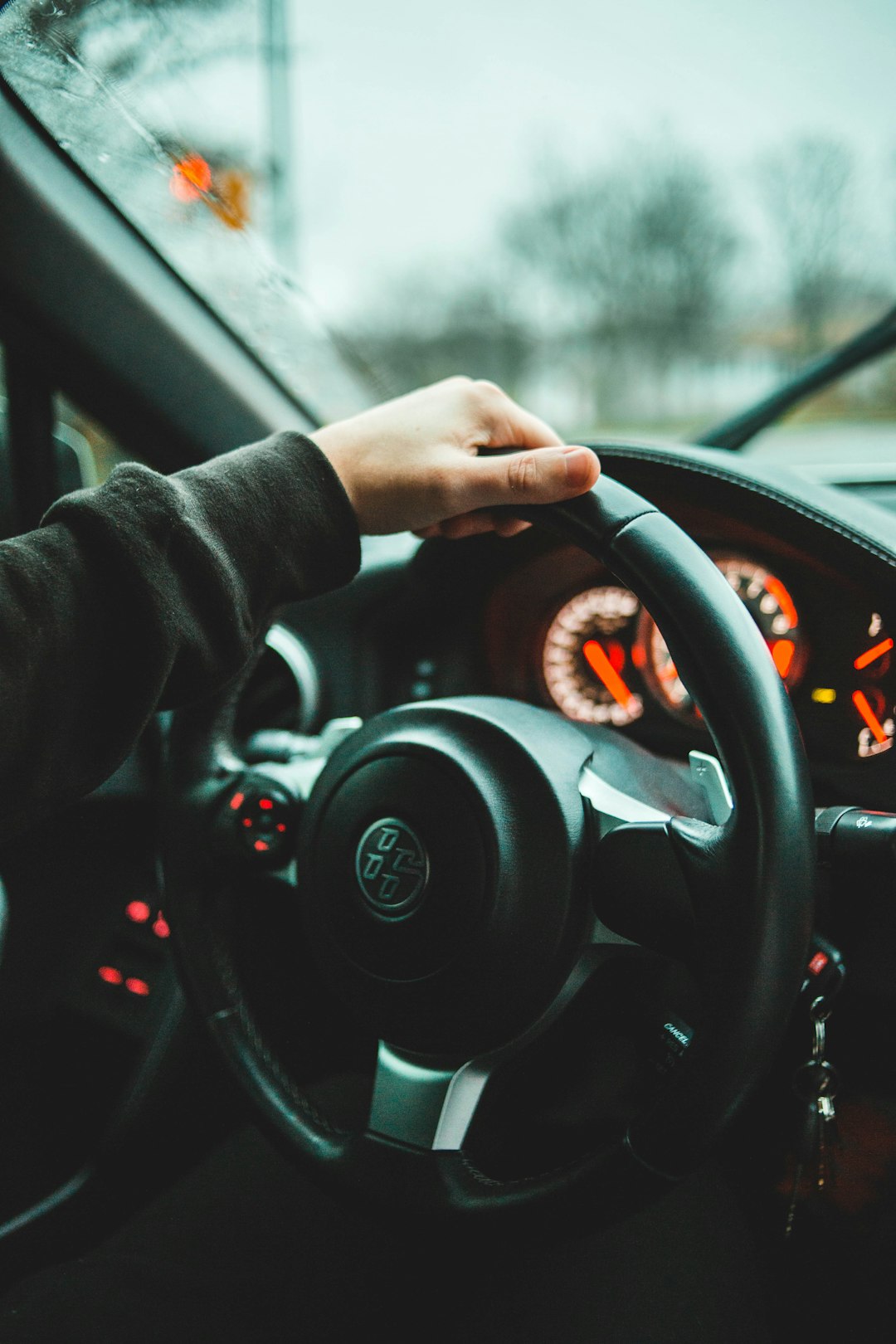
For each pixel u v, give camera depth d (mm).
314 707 1162
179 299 1240
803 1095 766
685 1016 871
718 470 964
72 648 572
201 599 617
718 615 658
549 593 1121
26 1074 1164
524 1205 686
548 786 737
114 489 608
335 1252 1043
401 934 742
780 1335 920
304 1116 817
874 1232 948
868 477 1484
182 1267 1035
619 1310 938
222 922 900
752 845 620
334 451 721
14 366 1234
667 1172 640
